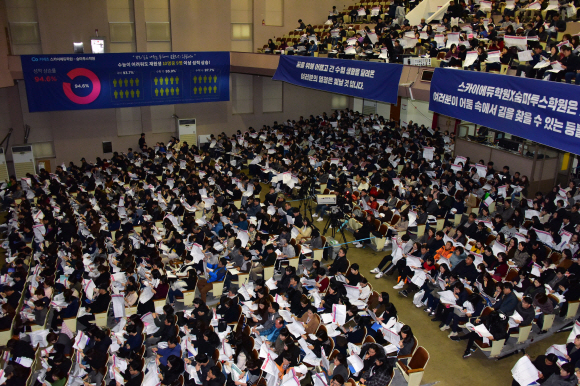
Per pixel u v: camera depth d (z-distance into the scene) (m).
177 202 16.41
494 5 19.58
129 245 13.55
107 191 19.12
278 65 21.95
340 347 8.88
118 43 24.50
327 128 25.73
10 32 22.28
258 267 12.24
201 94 25.56
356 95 17.47
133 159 23.44
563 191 14.92
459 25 17.61
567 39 11.58
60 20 22.92
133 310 11.04
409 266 12.04
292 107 30.20
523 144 17.48
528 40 13.30
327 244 14.01
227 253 13.34
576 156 17.39
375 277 13.25
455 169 17.62
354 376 8.38
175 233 13.34
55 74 21.66
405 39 16.77
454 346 10.23
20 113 22.80
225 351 8.99
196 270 12.60
